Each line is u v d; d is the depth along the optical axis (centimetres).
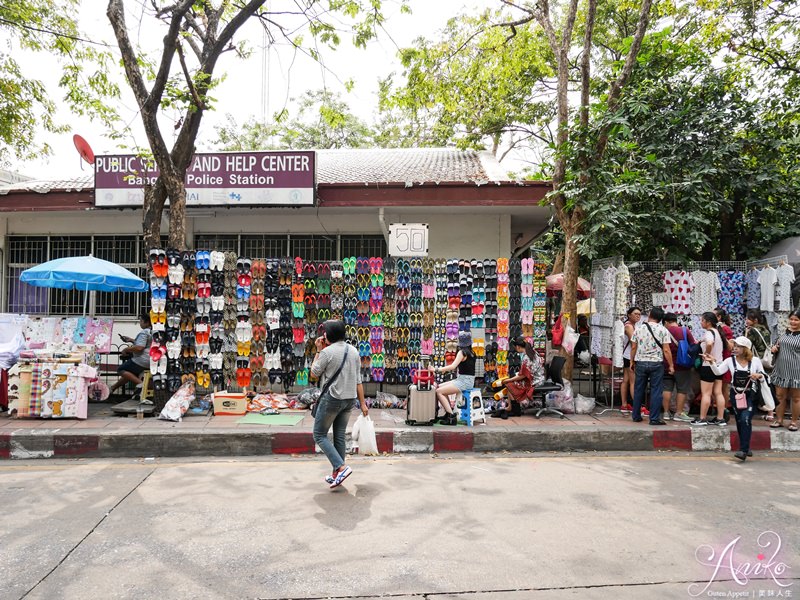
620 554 406
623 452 721
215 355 862
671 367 773
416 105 1072
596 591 355
